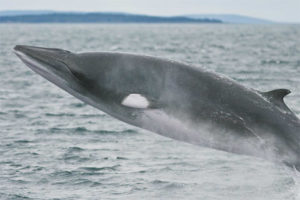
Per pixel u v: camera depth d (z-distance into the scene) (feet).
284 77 554.87
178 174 230.89
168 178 226.79
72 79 185.47
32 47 193.06
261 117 173.58
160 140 290.35
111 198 205.77
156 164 246.47
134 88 176.45
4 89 485.97
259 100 176.14
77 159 255.50
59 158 256.93
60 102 416.67
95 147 277.44
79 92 186.29
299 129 172.86
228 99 175.22
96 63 183.52
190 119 175.52
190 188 214.69
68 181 224.53
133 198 205.36
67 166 244.22
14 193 211.00
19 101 419.74
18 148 275.39
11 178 227.81
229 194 207.72
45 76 190.49
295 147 170.50
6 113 369.30
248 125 173.58
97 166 244.63
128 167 241.96
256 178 223.92
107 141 290.56
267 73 599.16
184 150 268.62
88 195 209.26
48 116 360.89
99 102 184.14
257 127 173.27
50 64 188.34
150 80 175.83
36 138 297.53
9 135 303.89
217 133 175.42
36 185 220.23
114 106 180.96
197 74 177.37
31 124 334.44
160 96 174.60
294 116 176.04
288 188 212.64
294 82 508.94
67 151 269.44
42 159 255.50
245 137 173.99
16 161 251.80
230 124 174.09
